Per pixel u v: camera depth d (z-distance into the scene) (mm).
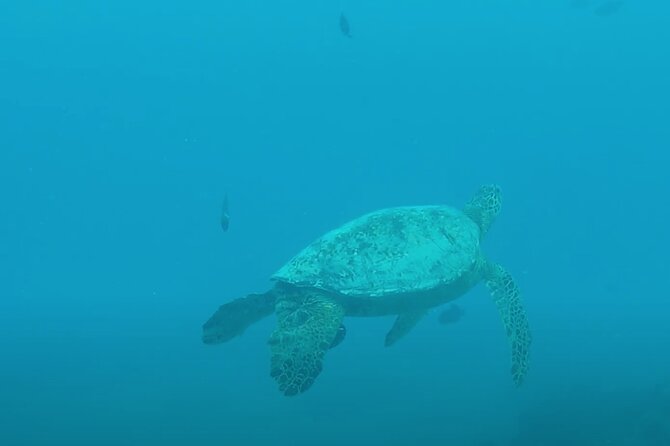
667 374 17688
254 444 11234
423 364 22406
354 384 18781
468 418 13750
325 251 9203
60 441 11555
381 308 8984
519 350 9516
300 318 8352
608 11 26062
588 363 21000
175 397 17000
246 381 19875
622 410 13609
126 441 11500
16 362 23719
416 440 11625
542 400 15203
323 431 12453
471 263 9570
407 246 9234
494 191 12828
